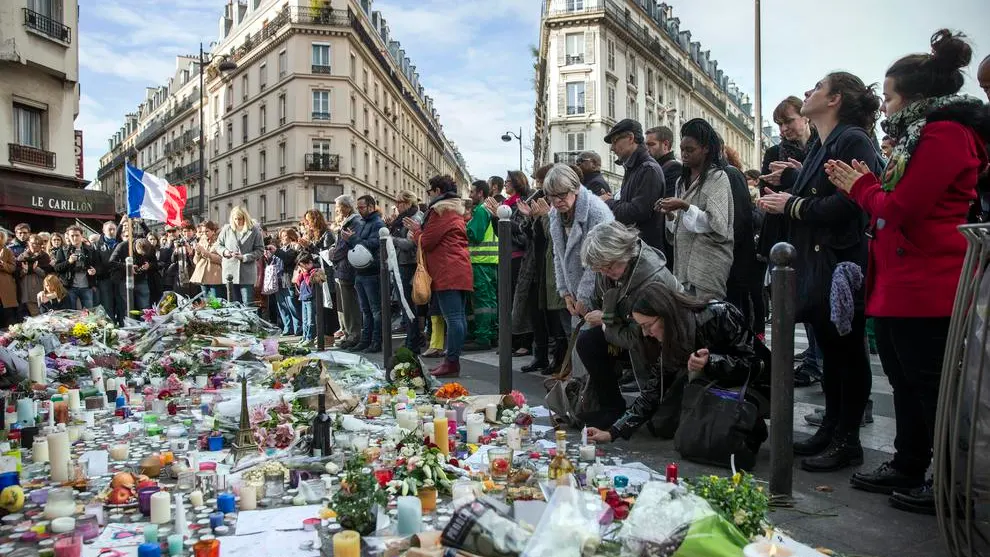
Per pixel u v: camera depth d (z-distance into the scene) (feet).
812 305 11.00
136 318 37.11
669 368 12.58
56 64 70.03
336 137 148.46
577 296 15.92
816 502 9.76
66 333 25.85
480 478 10.73
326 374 17.01
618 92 150.30
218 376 20.11
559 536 6.68
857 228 10.87
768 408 11.93
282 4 149.69
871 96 11.22
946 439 7.29
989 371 6.67
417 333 25.39
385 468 10.81
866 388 11.27
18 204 64.28
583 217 15.85
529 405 16.71
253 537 8.67
